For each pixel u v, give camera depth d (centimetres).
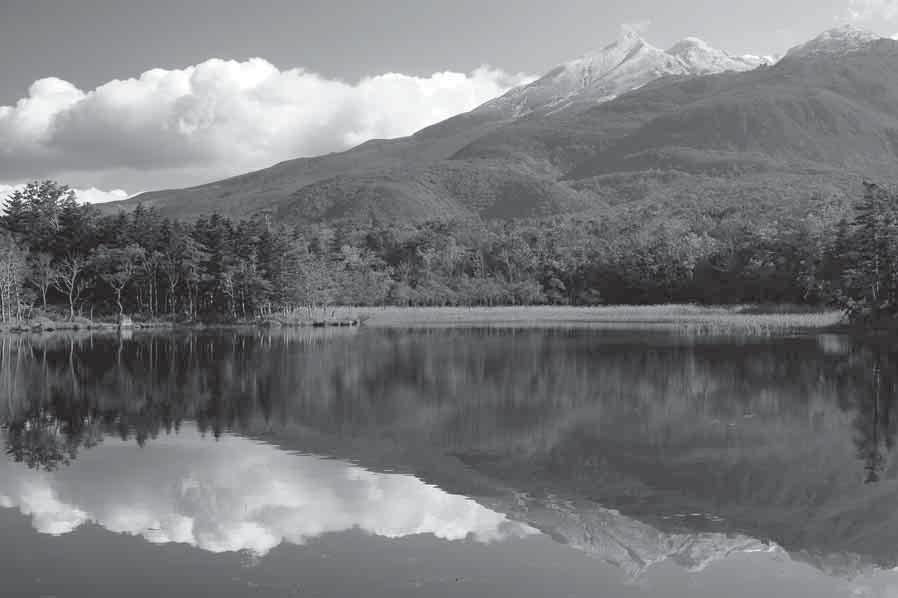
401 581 1466
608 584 1467
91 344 7656
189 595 1398
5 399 3822
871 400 3622
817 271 10725
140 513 1897
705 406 3484
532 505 1970
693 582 1490
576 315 12875
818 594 1446
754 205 18688
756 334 7812
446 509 1933
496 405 3550
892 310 7900
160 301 12069
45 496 2048
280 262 11394
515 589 1434
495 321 11556
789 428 2989
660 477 2255
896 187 13100
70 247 12044
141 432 2955
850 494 2091
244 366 5316
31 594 1402
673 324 9888
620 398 3728
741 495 2081
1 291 10325
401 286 15212
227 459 2486
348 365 5303
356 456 2533
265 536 1727
